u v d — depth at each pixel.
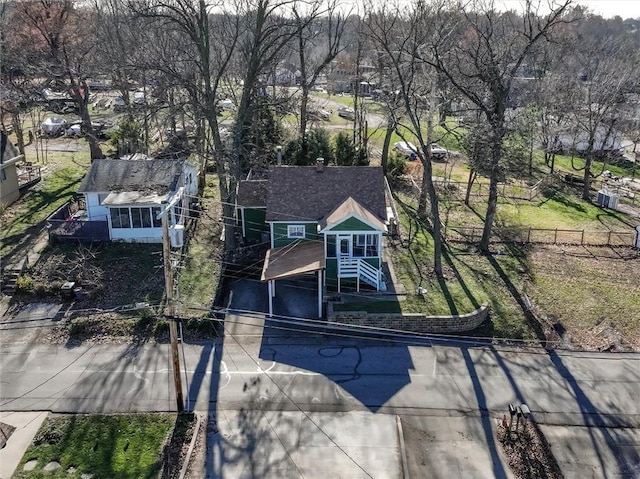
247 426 20.55
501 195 43.88
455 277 31.09
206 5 30.39
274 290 29.48
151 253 31.91
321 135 43.94
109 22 59.47
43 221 35.34
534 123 52.28
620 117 49.25
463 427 20.84
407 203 42.03
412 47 31.31
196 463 18.88
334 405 21.75
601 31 120.88
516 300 29.27
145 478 18.14
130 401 21.64
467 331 26.94
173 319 19.80
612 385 23.33
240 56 51.19
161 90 38.94
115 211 32.19
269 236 34.09
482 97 35.62
